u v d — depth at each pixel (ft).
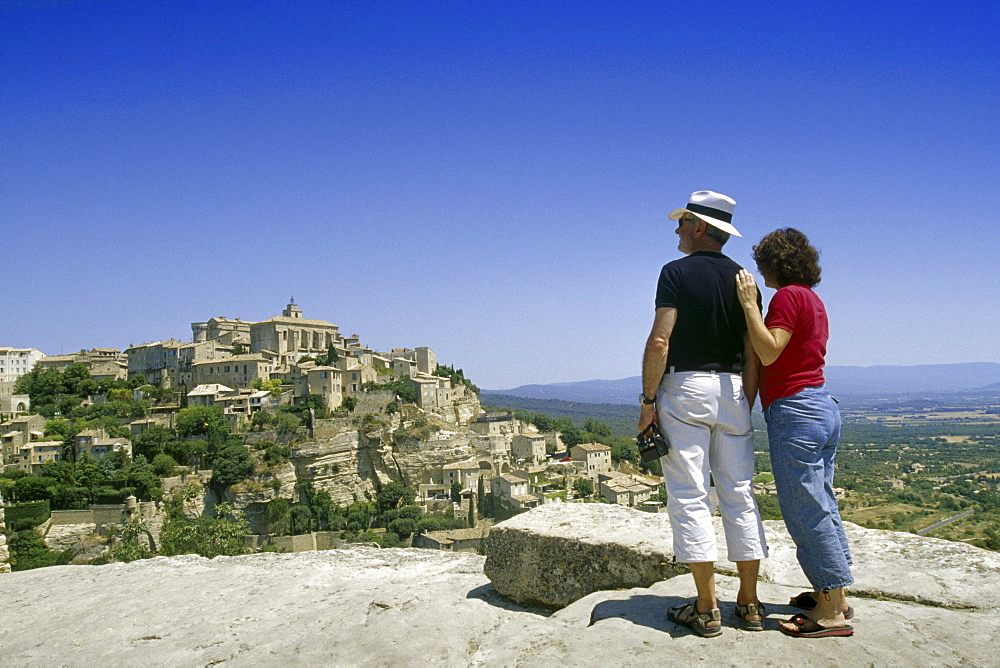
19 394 404.98
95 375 437.99
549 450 474.49
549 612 24.38
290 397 379.35
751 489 18.11
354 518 318.45
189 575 31.32
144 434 319.47
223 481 306.35
